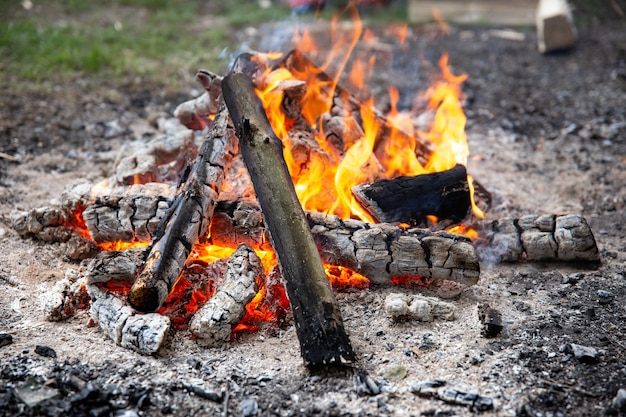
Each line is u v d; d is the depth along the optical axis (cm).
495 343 130
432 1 365
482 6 359
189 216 134
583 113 235
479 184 167
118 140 211
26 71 248
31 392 119
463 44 310
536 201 183
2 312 138
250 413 116
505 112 238
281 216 133
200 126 168
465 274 137
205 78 155
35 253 155
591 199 185
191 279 139
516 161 204
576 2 350
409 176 149
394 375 123
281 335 133
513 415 116
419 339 131
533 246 151
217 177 141
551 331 134
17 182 185
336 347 122
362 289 143
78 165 196
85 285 138
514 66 282
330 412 117
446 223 148
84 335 133
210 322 128
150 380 122
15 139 207
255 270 134
